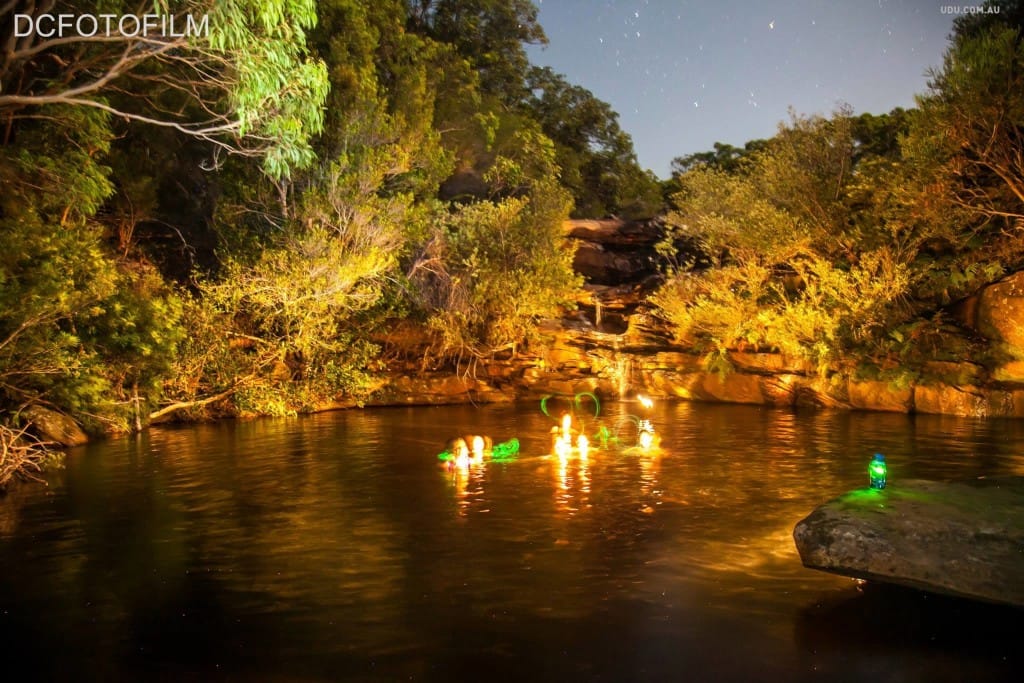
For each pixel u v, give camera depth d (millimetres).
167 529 8422
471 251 23922
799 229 22516
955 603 6035
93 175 14453
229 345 20047
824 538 6492
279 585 6590
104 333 15438
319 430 16703
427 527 8367
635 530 8164
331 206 20828
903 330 19359
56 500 9867
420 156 24453
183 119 21812
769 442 14297
